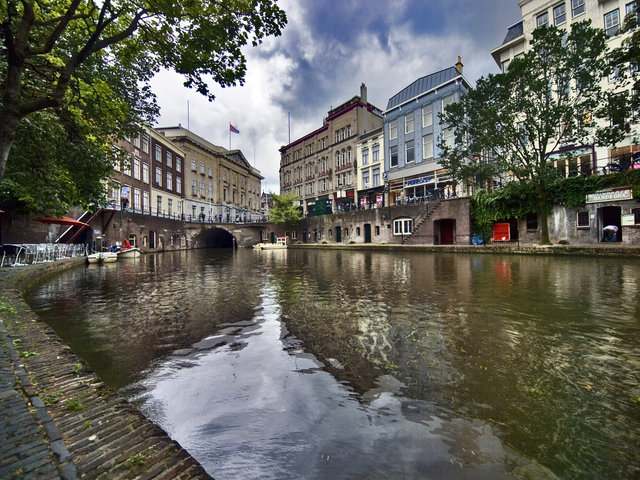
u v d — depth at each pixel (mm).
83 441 1805
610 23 19781
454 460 1907
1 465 1525
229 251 33094
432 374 3090
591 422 2275
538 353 3566
